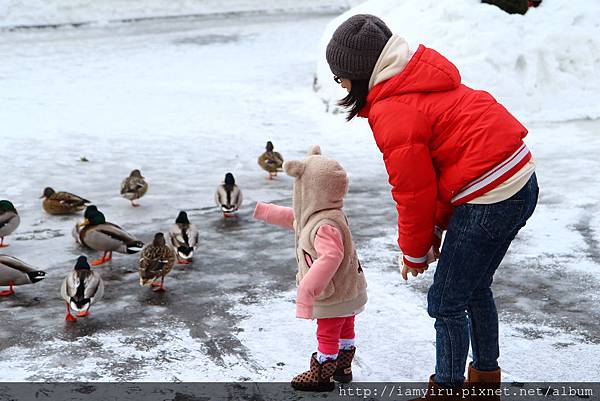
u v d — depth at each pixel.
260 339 4.77
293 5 35.78
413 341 4.68
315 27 28.55
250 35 26.41
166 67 20.16
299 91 16.75
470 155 3.32
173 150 11.52
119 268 6.34
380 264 6.24
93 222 6.63
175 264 6.41
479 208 3.37
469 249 3.40
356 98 3.59
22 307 5.42
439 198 3.54
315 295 3.69
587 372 4.22
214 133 12.84
